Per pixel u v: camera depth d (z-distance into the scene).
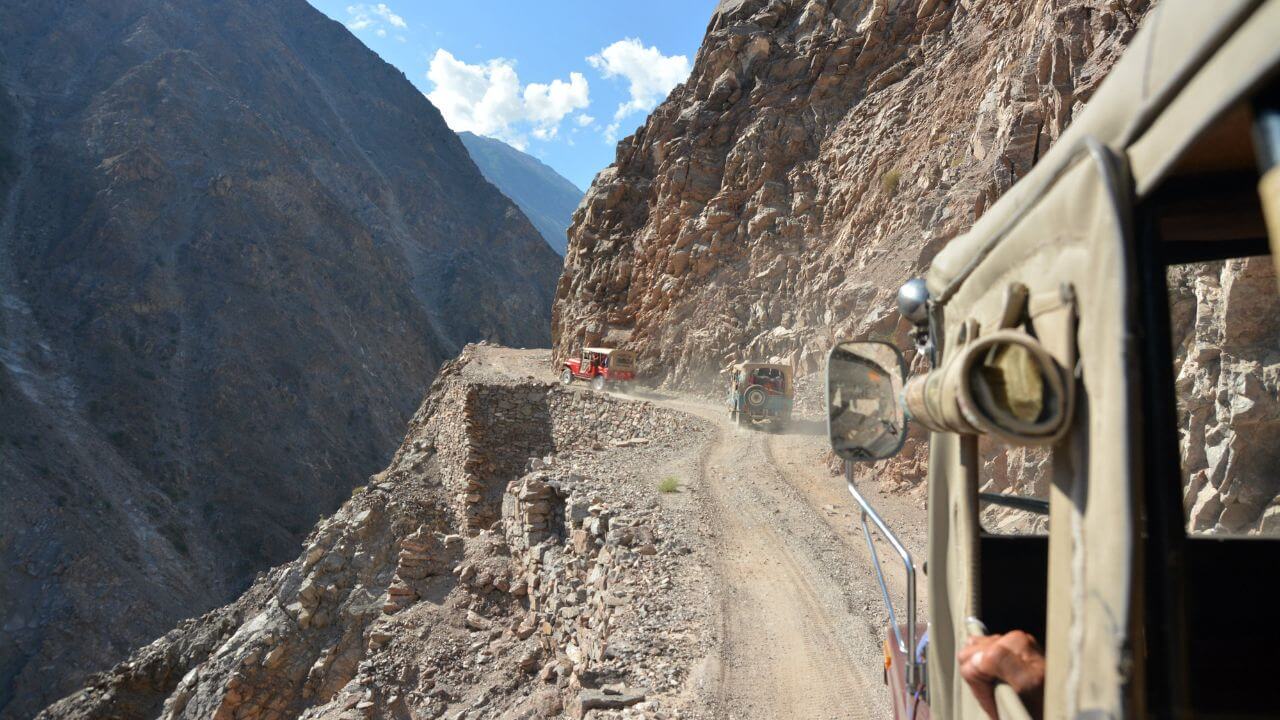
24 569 95.19
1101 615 1.56
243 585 118.00
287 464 138.62
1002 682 2.29
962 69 35.50
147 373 137.75
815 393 31.62
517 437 34.50
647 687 10.48
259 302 160.12
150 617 97.75
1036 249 2.11
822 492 19.41
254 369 148.50
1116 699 1.47
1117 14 19.58
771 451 24.12
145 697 32.28
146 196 165.12
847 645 11.34
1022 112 22.09
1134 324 1.51
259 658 25.56
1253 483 8.61
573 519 18.66
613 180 61.75
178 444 131.50
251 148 189.38
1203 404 9.62
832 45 48.59
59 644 88.19
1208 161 1.72
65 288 145.75
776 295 41.41
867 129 42.09
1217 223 2.25
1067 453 1.86
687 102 57.22
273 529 127.62
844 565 14.39
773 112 49.00
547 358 69.69
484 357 69.75
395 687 20.75
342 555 29.06
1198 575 2.81
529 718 12.94
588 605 15.53
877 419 3.90
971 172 26.67
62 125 177.75
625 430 31.75
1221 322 9.43
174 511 121.00
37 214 157.88
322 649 25.75
